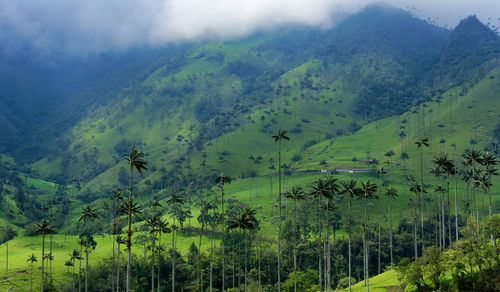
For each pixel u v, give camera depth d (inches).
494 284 2805.1
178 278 6013.8
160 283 5871.1
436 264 3097.9
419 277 3132.4
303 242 7062.0
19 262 6653.5
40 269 6348.4
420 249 7003.0
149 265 6136.8
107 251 7583.7
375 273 6466.5
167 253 6697.8
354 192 4104.3
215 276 5999.0
